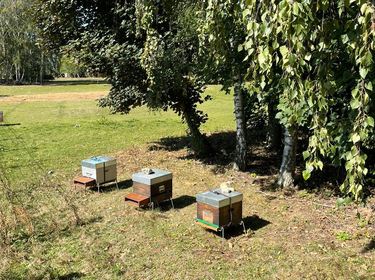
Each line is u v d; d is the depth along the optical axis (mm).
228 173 9867
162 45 9016
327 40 3285
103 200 8109
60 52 11086
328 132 3396
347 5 3076
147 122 20094
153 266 5328
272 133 11898
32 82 69500
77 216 6848
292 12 2947
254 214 7137
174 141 14648
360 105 3135
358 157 3203
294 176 8914
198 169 10469
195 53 9039
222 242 5914
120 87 11406
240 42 7406
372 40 3039
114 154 12773
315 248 5672
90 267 5344
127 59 9422
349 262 5234
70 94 41875
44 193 8617
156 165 11094
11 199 7801
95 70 10500
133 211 7387
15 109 27484
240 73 7688
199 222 6133
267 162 10734
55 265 5410
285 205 7492
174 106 11578
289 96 3303
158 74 8969
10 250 5766
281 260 5363
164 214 7230
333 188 8227
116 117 22516
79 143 14656
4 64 61625
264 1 3348
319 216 6918
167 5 8633
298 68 3238
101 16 10703
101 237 6316
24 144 14531
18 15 56562
